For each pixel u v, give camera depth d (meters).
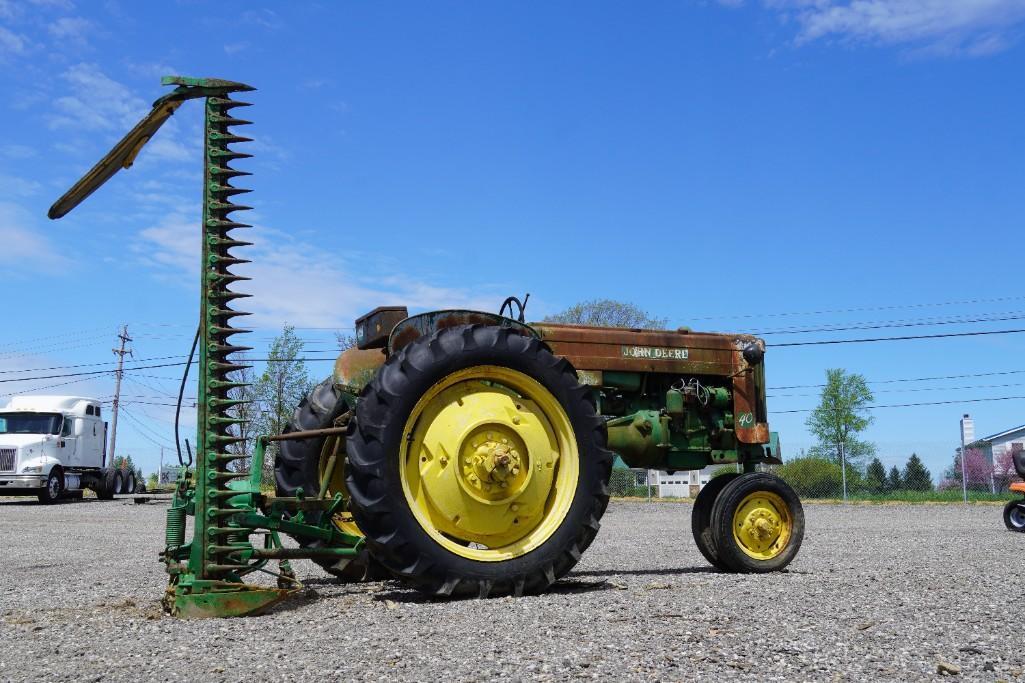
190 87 4.89
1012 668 3.25
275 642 3.88
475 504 5.14
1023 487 12.73
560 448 5.45
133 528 14.42
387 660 3.45
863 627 3.94
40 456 24.23
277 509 5.06
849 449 31.98
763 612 4.32
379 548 4.92
